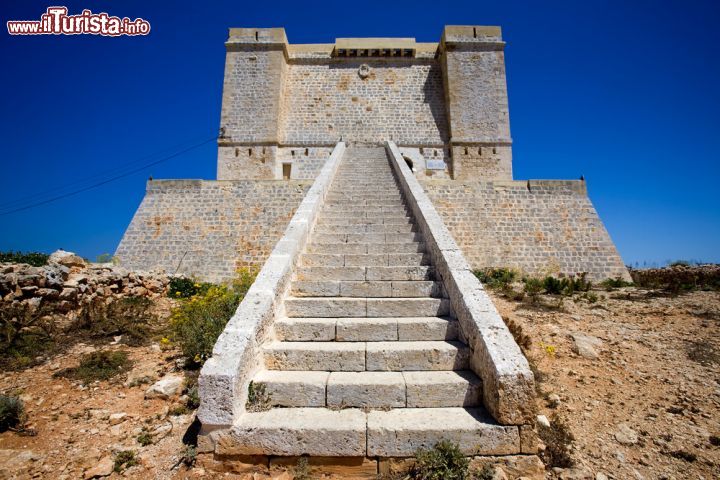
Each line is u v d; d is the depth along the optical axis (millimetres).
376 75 25156
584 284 11398
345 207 8695
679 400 4590
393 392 3562
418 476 3051
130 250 15102
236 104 23438
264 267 4891
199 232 15250
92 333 6227
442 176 23656
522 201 15891
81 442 3611
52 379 4770
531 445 3170
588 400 4578
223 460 3188
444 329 4375
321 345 4160
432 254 5824
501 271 13805
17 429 3758
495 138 23516
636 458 3578
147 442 3582
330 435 3182
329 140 24078
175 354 5691
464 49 24328
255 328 3771
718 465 3500
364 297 5156
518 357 3363
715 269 13258
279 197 15484
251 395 3549
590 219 15766
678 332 6629
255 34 24047
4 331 5504
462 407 3541
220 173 22875
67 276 7406
